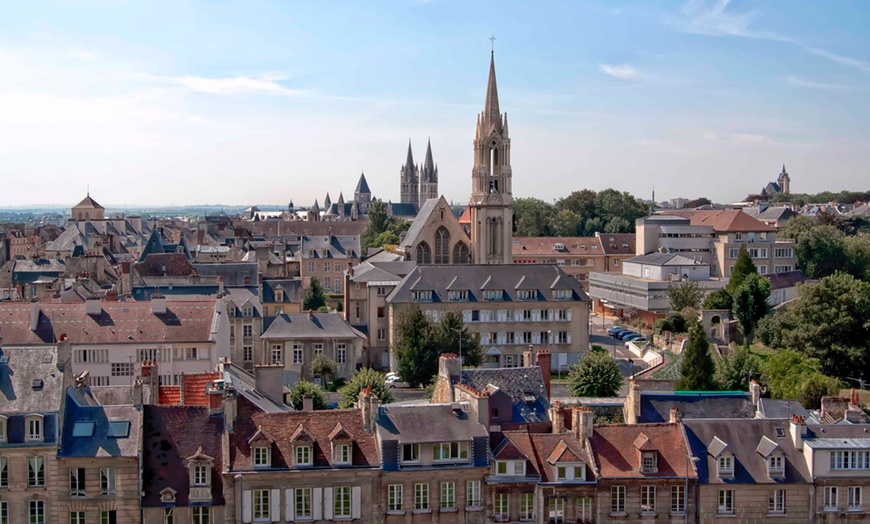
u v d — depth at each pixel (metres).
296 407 132.50
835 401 106.31
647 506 85.38
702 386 138.75
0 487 78.81
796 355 147.00
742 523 85.56
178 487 80.75
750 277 190.75
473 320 182.25
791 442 88.12
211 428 84.44
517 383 105.44
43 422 79.56
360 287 194.38
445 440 83.75
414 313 163.88
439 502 83.31
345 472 81.81
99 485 79.50
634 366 177.00
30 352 85.25
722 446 86.38
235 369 111.06
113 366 142.12
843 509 85.81
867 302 156.88
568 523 84.62
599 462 86.00
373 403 85.50
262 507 81.00
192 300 152.75
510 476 84.38
